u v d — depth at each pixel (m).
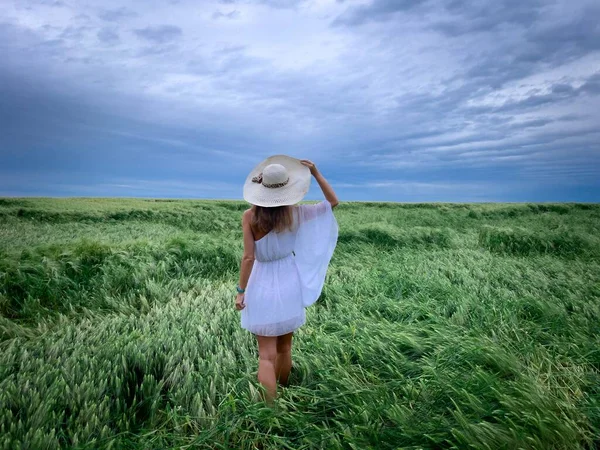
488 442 2.59
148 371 3.75
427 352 4.05
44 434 2.78
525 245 9.89
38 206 22.31
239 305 3.38
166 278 7.27
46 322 5.45
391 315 5.37
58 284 6.45
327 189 3.56
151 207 22.45
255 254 3.46
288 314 3.36
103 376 3.57
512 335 4.46
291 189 3.29
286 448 2.87
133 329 4.84
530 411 2.85
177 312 5.41
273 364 3.42
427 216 19.09
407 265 7.99
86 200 29.02
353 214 20.33
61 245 8.23
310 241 3.56
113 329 4.88
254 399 3.21
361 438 2.77
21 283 6.37
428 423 2.85
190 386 3.48
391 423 3.04
